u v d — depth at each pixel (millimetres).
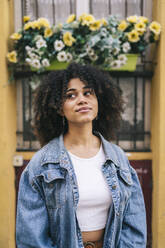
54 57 2584
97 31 2520
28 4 2846
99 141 1581
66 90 1451
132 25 2580
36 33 2561
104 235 1400
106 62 2533
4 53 2586
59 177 1344
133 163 2809
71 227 1320
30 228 1316
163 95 2576
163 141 2594
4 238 2627
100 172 1422
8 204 2627
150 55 2814
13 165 2748
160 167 2604
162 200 2617
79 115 1412
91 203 1374
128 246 1424
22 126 2904
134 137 2857
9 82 2635
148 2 2828
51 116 1641
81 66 1557
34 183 1368
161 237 2627
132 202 1500
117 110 1743
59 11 2869
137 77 2832
